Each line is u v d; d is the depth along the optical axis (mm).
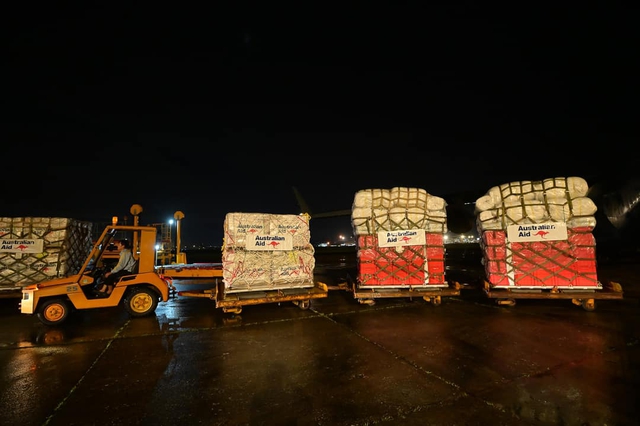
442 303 7457
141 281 6488
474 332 5211
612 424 2680
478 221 7352
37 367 4059
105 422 2820
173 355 4418
